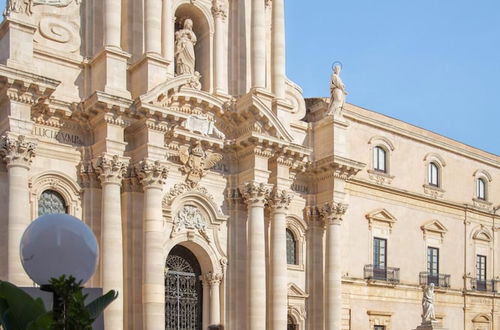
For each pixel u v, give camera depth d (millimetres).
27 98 28016
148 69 31297
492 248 50750
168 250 32500
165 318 33281
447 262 47031
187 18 36562
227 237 34844
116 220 29859
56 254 10070
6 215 27547
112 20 31453
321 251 38188
